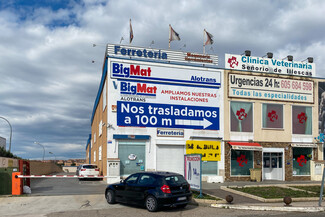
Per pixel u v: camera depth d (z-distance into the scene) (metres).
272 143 26.03
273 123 26.31
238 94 25.73
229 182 23.67
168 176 11.93
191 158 15.00
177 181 11.96
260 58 26.70
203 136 24.45
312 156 26.88
